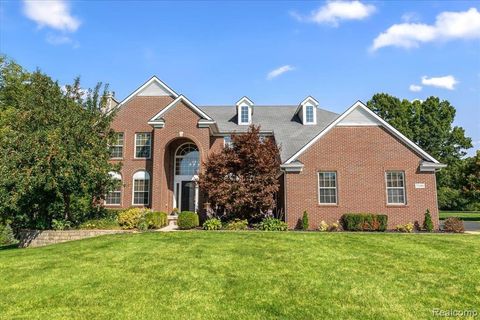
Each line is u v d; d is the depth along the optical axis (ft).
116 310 26.14
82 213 71.61
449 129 194.59
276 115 106.93
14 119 63.57
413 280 33.35
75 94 68.80
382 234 58.44
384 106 196.03
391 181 74.69
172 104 88.89
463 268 37.35
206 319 24.54
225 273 35.12
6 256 46.55
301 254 42.75
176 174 95.35
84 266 38.63
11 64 119.44
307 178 74.74
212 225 69.56
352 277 33.96
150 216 71.51
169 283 32.14
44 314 25.59
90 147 64.49
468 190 124.06
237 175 72.23
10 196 61.62
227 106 111.96
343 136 76.07
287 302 27.66
